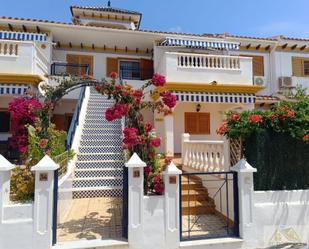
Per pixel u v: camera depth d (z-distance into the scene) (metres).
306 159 8.95
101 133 15.75
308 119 8.49
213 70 19.03
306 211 8.45
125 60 25.11
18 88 15.85
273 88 26.16
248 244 7.77
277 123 8.72
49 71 20.59
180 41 22.45
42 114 8.98
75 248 6.73
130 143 8.08
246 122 8.77
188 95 17.97
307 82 26.27
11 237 6.60
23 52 16.42
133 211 7.18
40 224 6.73
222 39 23.83
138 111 8.73
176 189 7.50
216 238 7.79
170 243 7.28
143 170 7.48
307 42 26.50
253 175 8.55
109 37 22.69
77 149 13.70
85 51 24.36
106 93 8.71
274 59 26.31
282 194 8.41
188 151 14.52
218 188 10.37
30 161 8.22
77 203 11.12
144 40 23.44
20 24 20.45
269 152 8.68
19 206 6.75
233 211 8.57
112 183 12.35
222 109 22.58
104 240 7.21
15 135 13.40
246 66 19.61
